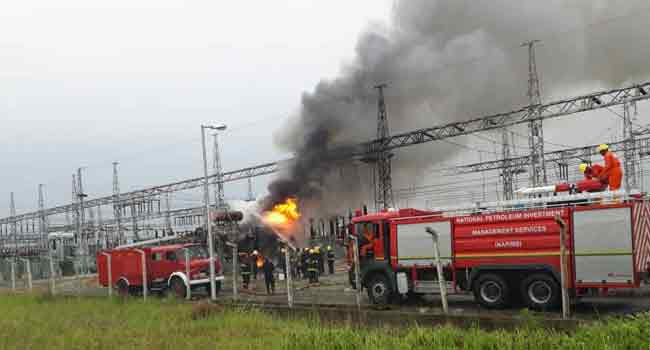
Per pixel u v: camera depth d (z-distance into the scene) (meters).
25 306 19.83
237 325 13.63
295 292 22.62
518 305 15.11
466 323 12.13
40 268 41.47
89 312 17.28
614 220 13.36
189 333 12.98
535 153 33.38
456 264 15.89
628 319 9.82
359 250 18.09
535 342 9.48
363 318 13.88
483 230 15.41
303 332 11.44
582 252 13.76
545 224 14.32
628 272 13.09
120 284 24.89
